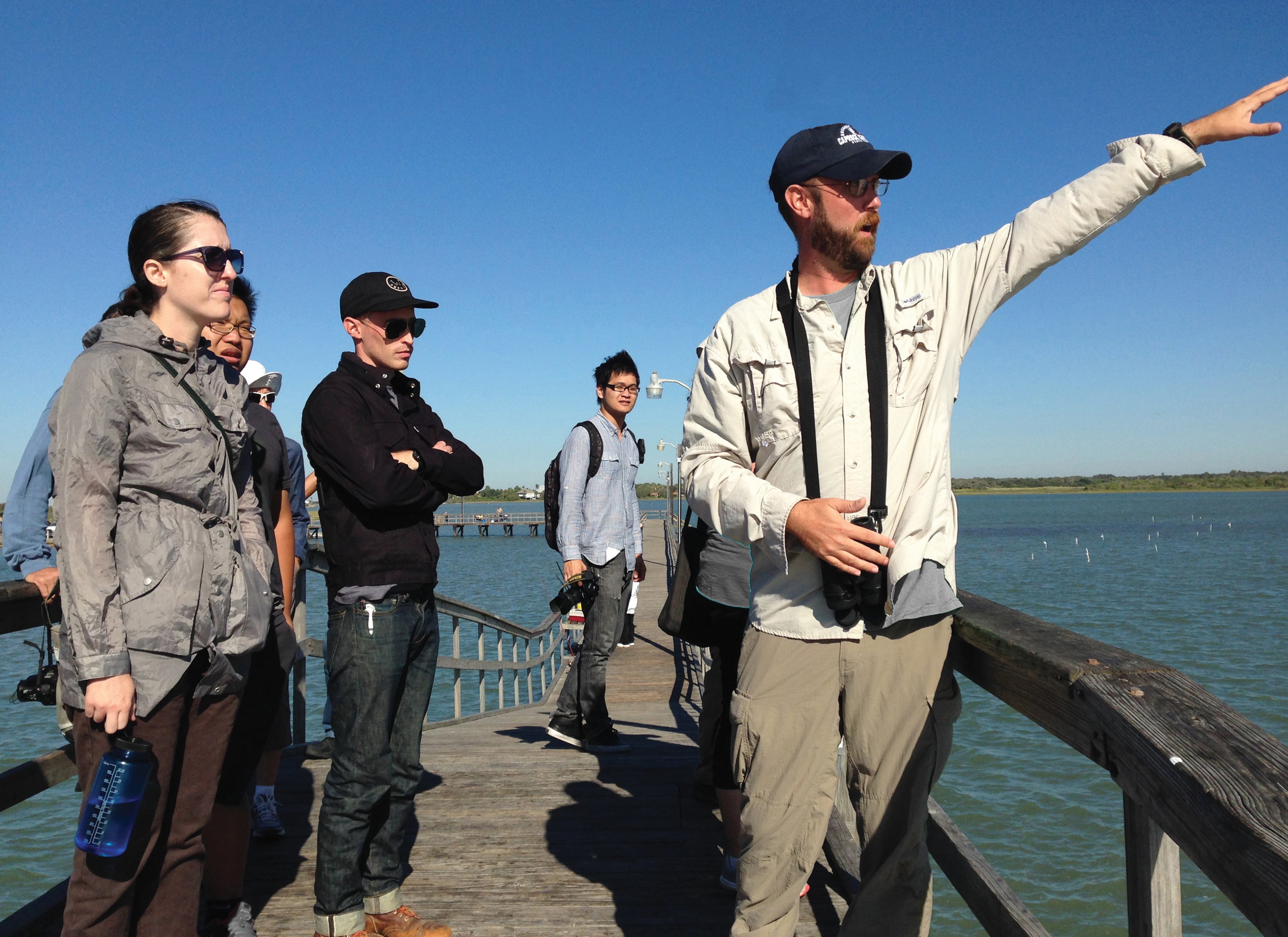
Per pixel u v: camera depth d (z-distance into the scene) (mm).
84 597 1665
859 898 1784
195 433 1854
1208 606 27031
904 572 1636
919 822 1736
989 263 1728
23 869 7141
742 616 2646
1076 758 10461
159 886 1849
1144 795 1103
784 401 1774
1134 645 19828
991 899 1864
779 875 1773
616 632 4758
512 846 3295
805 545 1637
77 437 1701
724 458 1887
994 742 11266
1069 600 29469
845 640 1709
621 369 4609
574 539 4523
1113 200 1585
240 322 2834
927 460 1724
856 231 1740
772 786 1763
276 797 3777
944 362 1746
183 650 1773
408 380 2736
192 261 1876
